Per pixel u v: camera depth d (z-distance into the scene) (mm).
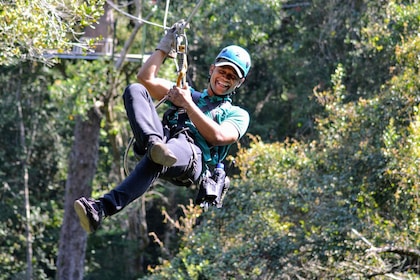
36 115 33219
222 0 25078
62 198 36562
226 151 7184
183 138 6688
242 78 7047
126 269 33125
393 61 22031
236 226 19031
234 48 7031
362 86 25672
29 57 11258
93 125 25953
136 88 6621
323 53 28328
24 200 33156
